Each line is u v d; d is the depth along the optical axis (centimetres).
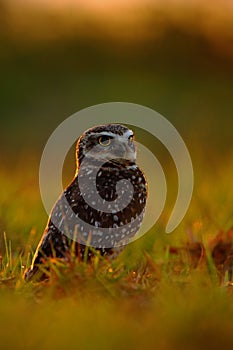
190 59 9444
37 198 3878
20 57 9400
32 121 8244
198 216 3194
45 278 2277
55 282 2095
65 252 2302
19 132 7950
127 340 1655
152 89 8875
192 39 9600
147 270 2495
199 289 2016
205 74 9225
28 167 5553
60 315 1817
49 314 1830
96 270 2131
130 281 2197
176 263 2594
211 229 2975
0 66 9131
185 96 8644
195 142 5212
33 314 1839
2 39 9712
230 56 9394
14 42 9731
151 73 9312
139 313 1884
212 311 1848
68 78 9169
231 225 2967
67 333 1673
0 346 1634
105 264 2219
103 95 8819
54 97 8731
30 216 3372
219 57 9431
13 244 2897
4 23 9888
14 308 1881
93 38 9950
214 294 1989
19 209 3450
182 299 1938
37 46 9725
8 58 9325
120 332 1678
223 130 6862
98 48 9825
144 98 8619
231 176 3809
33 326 1730
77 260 2142
